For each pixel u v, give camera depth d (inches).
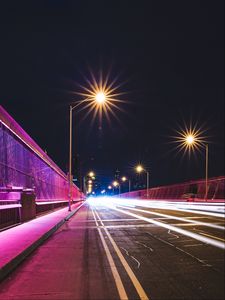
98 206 2159.2
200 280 306.5
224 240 549.0
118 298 256.1
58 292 270.5
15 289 279.1
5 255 378.3
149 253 436.5
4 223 656.4
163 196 3676.2
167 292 271.3
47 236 601.9
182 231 676.7
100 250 459.8
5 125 672.4
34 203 942.4
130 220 953.5
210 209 1551.4
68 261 388.2
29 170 980.6
